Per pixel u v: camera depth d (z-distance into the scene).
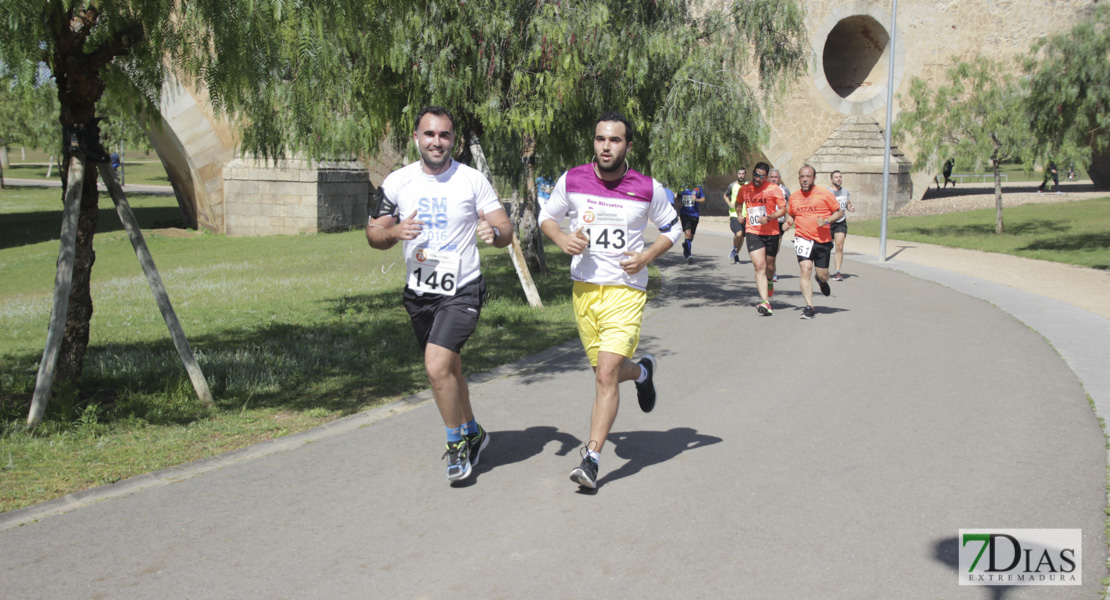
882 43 32.88
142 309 11.90
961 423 5.77
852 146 32.25
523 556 3.73
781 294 12.51
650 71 11.46
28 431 5.57
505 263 17.27
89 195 6.55
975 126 23.11
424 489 4.56
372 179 30.31
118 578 3.51
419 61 9.93
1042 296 12.14
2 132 36.53
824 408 6.19
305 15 6.02
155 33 6.02
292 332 9.56
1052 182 37.03
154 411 6.03
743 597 3.36
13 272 20.59
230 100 6.44
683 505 4.33
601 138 4.48
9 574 3.54
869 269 15.86
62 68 6.03
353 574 3.56
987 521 4.10
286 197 26.69
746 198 10.50
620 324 4.60
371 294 13.14
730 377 7.20
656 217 4.67
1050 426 5.68
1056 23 31.61
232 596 3.36
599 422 4.55
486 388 6.85
